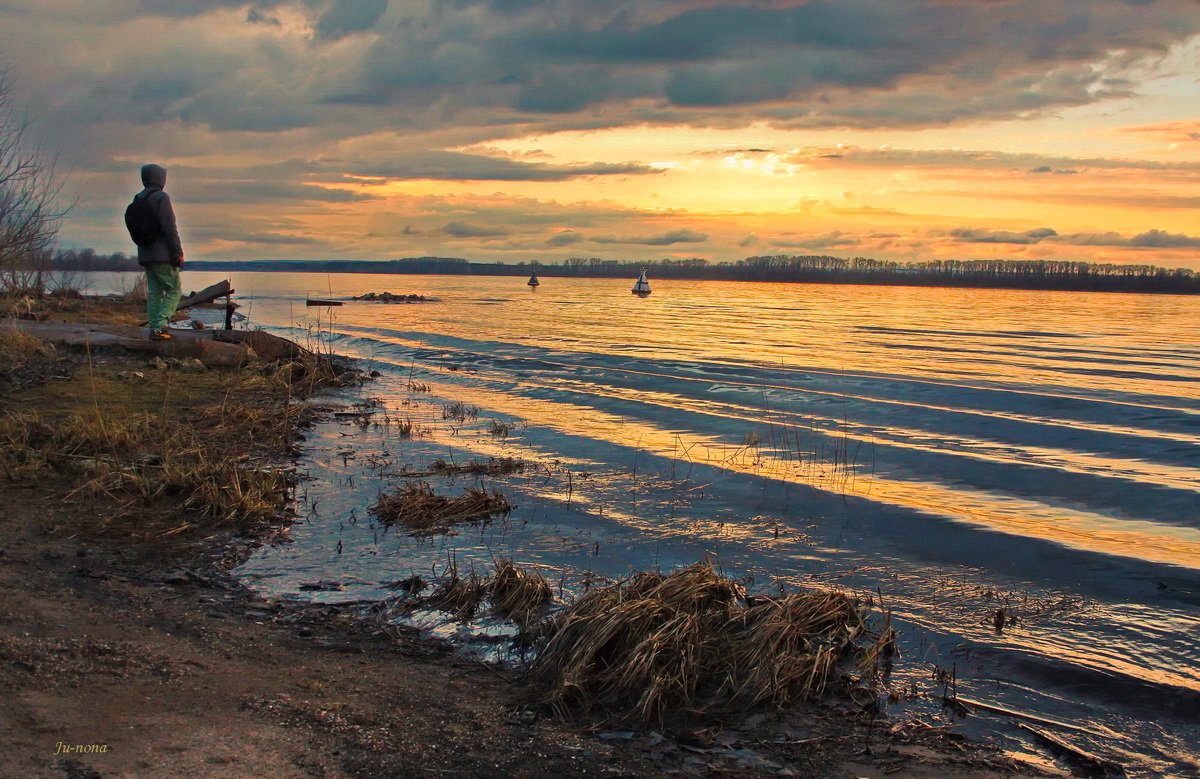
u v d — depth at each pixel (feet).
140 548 23.07
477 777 12.57
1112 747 15.31
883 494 32.73
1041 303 359.46
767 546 26.48
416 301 231.91
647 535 27.07
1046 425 47.78
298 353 63.52
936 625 20.68
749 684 16.22
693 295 387.75
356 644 17.95
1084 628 20.65
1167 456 40.45
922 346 109.60
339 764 12.47
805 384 64.13
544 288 449.48
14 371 46.09
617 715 15.20
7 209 63.31
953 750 14.78
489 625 19.40
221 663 16.07
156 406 42.22
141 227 54.03
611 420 47.37
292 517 27.17
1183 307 338.54
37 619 17.21
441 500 28.78
